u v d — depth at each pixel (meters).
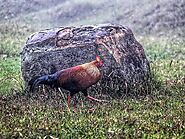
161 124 6.18
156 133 5.77
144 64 9.48
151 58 16.05
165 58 16.12
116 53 9.11
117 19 28.62
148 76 9.45
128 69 9.11
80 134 5.79
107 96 8.46
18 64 14.20
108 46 9.12
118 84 8.91
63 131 5.80
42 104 7.77
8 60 15.24
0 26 24.06
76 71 7.45
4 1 28.45
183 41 21.66
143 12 28.36
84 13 30.84
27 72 9.18
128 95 8.73
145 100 8.05
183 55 17.03
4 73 12.02
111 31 9.34
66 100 8.12
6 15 26.92
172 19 26.34
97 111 7.05
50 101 8.01
